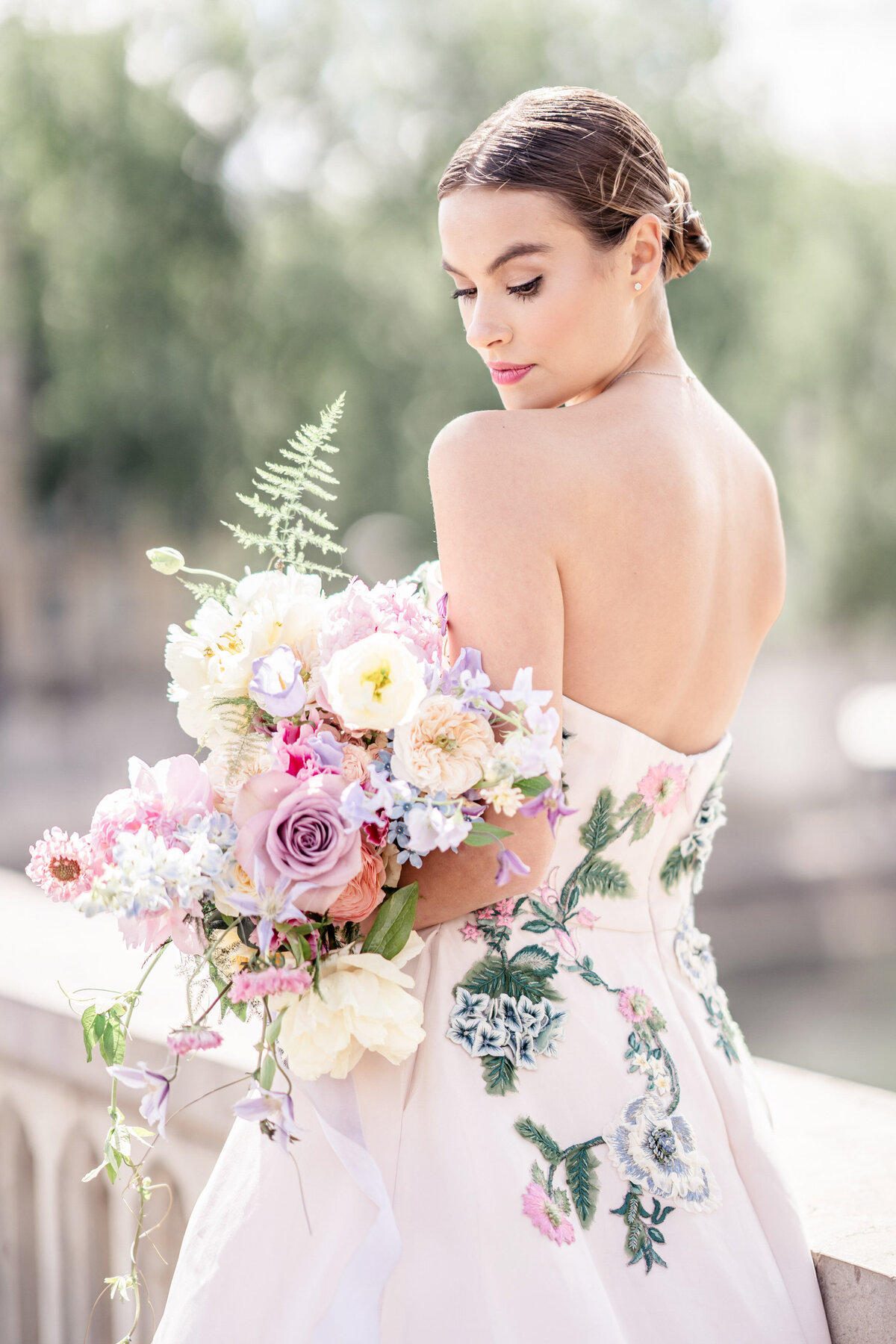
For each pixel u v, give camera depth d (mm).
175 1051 1062
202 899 1150
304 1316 1138
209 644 1208
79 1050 2027
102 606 17062
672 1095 1262
